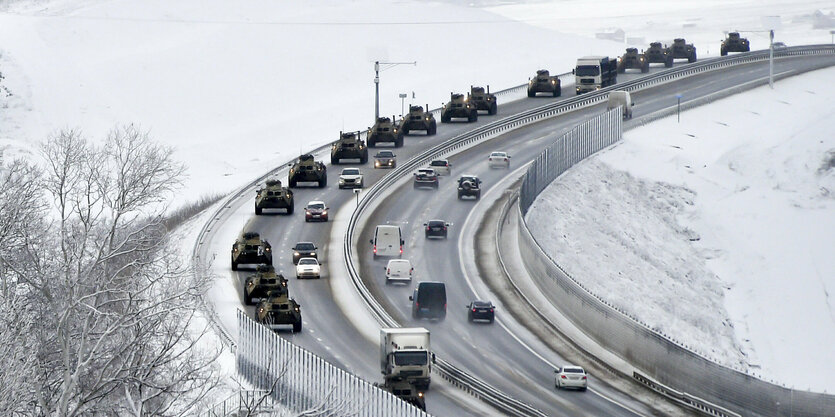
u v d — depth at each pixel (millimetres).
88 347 88625
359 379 115000
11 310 79438
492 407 134125
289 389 124562
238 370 135250
